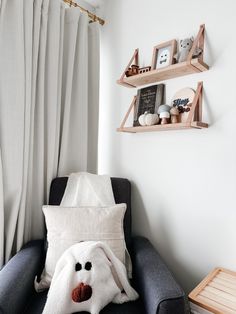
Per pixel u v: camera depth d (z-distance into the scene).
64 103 1.63
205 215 1.29
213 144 1.25
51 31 1.49
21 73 1.31
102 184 1.51
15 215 1.31
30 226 1.48
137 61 1.60
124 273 1.12
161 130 1.44
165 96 1.45
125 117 1.56
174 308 0.83
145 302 0.98
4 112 1.27
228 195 1.21
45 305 0.95
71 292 0.96
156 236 1.52
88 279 0.97
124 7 1.69
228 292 1.02
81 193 1.47
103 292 0.98
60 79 1.58
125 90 1.69
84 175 1.53
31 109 1.41
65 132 1.62
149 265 1.10
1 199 1.25
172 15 1.42
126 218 1.49
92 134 1.80
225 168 1.22
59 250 1.18
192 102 1.28
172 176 1.43
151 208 1.54
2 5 1.25
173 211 1.43
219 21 1.22
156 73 1.33
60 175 1.61
